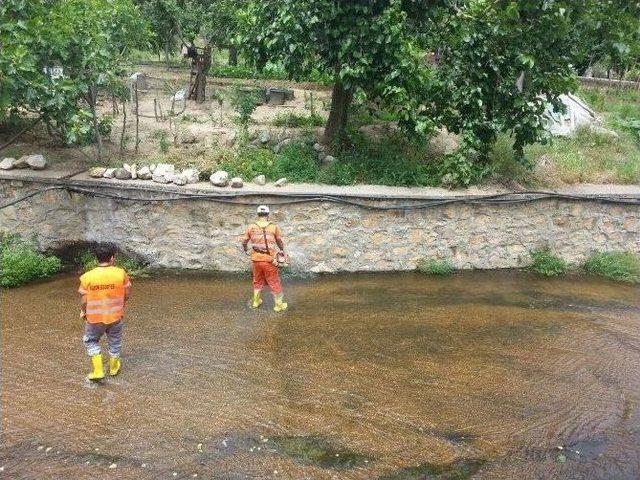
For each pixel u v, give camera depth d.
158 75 18.16
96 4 10.23
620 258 10.68
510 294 9.41
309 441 5.21
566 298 9.39
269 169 10.28
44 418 5.36
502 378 6.52
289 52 9.55
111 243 9.60
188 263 9.68
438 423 5.59
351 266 9.97
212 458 4.92
